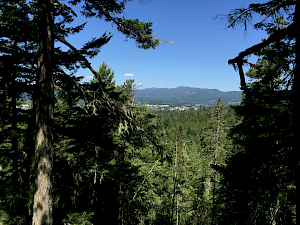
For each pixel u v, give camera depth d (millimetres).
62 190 7512
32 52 5867
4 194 6234
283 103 4621
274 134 5148
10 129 6969
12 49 5973
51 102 4914
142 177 14398
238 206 7684
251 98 5645
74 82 5379
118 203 13227
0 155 7008
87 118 7887
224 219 8422
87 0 5309
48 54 4750
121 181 10141
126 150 13711
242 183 6906
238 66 6461
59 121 7609
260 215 7340
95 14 5781
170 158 6418
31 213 6664
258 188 6520
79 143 8297
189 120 129250
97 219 12594
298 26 3846
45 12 4633
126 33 5980
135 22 5469
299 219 3793
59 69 5367
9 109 6680
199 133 78688
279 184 6105
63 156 7820
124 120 5457
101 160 10000
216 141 25250
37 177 4766
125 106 5484
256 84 5918
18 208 6297
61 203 10406
